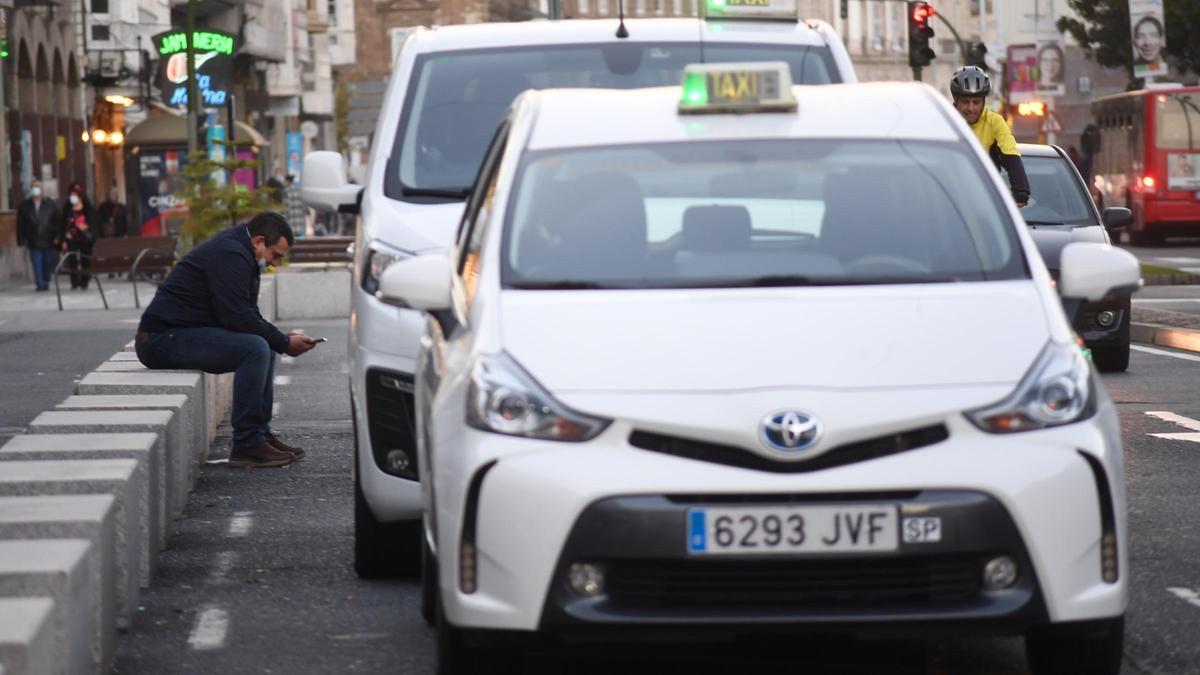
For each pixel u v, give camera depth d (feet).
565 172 62.69
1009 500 51.65
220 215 284.82
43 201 347.77
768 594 51.72
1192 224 426.10
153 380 108.99
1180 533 85.05
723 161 63.00
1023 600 51.85
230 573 80.64
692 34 87.81
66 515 59.88
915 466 51.72
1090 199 161.79
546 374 53.47
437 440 55.31
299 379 166.50
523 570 51.70
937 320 55.26
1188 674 59.88
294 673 62.54
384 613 71.56
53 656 48.65
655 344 54.13
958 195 61.93
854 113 65.62
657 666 61.87
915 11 319.47
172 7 597.52
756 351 53.78
